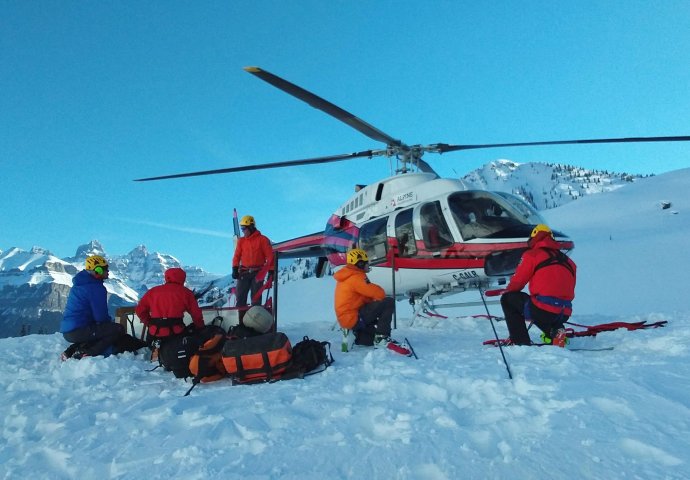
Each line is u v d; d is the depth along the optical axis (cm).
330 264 1091
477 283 825
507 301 531
